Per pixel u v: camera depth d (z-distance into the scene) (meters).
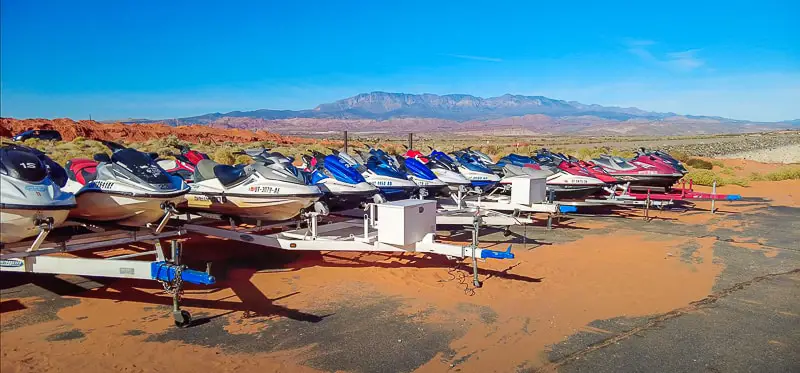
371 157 12.77
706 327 6.44
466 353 5.66
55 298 7.16
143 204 7.80
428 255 9.91
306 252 9.98
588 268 9.09
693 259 9.82
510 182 13.98
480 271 8.81
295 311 6.86
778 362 5.48
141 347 5.65
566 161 16.03
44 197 6.76
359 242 8.28
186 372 5.10
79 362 5.25
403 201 8.49
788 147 71.25
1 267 6.45
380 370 5.24
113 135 62.66
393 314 6.80
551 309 7.05
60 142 39.38
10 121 58.28
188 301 7.15
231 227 9.73
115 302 7.04
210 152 36.50
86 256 9.16
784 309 7.09
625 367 5.36
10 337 5.85
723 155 58.06
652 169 16.88
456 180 13.02
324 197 10.48
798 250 10.66
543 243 11.15
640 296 7.61
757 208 17.08
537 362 5.47
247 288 7.77
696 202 18.61
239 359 5.41
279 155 12.92
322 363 5.37
